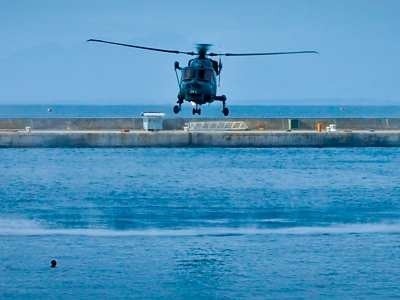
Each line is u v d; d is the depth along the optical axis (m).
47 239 123.25
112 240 122.69
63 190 176.25
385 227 133.88
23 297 95.56
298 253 114.44
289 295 96.38
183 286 99.44
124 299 95.38
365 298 95.31
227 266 108.00
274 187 181.75
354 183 188.38
